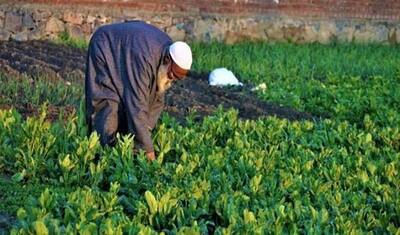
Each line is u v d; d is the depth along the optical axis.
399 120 14.08
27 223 6.63
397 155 10.22
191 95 15.35
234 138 10.24
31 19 20.09
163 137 9.55
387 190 8.55
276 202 7.96
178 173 8.49
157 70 8.88
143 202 7.64
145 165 8.60
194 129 10.73
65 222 6.93
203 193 7.87
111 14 20.92
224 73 17.08
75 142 9.12
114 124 9.20
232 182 8.58
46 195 7.20
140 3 21.27
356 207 8.11
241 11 22.58
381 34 24.52
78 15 20.55
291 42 23.31
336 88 16.81
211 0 22.16
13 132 9.52
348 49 22.70
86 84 9.28
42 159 8.89
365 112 14.99
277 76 18.20
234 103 15.06
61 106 12.51
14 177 8.59
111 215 7.13
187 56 8.79
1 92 12.95
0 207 7.86
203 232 7.25
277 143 10.63
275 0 23.05
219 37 22.30
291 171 9.22
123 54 8.96
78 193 7.38
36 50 18.22
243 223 7.02
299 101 15.65
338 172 9.18
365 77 19.03
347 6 23.98
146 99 8.93
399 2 24.64
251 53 20.66
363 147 10.78
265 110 14.84
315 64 19.86
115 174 8.49
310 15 23.52
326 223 7.40
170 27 21.69
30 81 14.06
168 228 7.34
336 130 11.56
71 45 19.78
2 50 17.53
